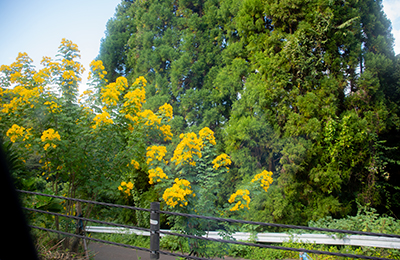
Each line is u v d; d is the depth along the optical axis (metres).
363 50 9.50
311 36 8.92
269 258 6.75
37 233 4.25
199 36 12.95
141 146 5.54
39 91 4.96
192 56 12.82
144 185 10.03
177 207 4.69
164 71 13.50
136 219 9.86
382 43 9.43
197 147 5.25
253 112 9.48
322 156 8.29
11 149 5.07
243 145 9.91
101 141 5.01
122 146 5.37
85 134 4.95
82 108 5.22
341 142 8.00
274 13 9.63
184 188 4.68
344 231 2.25
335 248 6.93
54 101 4.75
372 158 8.37
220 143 10.73
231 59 11.16
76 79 5.31
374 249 6.45
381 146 9.09
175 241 7.02
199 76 12.54
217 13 12.65
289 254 6.80
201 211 4.98
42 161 4.98
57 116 4.80
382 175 8.72
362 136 8.04
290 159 8.41
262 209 8.48
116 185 5.14
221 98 11.31
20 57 5.72
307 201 8.58
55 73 5.29
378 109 8.74
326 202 8.07
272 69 9.14
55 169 5.10
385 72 9.05
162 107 6.27
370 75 8.67
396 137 10.10
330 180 8.00
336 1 9.16
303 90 9.04
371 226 6.70
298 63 8.79
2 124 4.98
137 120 5.66
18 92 4.88
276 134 8.91
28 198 5.18
